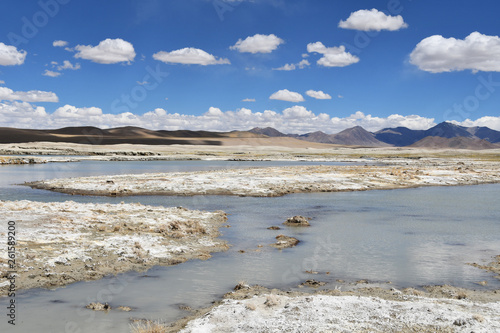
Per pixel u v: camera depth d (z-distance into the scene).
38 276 15.79
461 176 70.31
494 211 35.94
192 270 17.53
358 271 17.69
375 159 158.25
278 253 20.75
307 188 51.84
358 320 11.29
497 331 10.41
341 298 13.23
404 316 11.54
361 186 55.53
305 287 15.51
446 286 15.59
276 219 31.39
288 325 10.95
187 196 44.84
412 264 18.83
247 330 10.75
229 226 28.19
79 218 25.83
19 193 45.47
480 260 19.64
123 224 25.19
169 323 11.99
